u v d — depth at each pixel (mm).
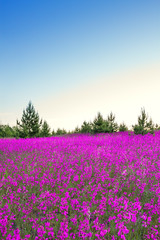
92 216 5992
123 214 5180
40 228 4676
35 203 6680
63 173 9289
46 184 8203
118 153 12672
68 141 20234
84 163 10617
